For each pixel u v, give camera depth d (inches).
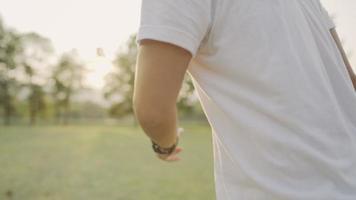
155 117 30.0
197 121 1779.0
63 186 268.7
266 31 31.7
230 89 32.4
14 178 300.0
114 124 1919.3
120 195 243.9
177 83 30.5
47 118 2033.7
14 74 1898.4
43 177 309.3
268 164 31.1
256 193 31.4
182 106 1681.8
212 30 31.8
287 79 31.3
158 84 29.9
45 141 751.7
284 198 30.4
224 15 31.4
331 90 34.3
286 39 32.1
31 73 1957.4
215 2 31.4
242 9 31.6
